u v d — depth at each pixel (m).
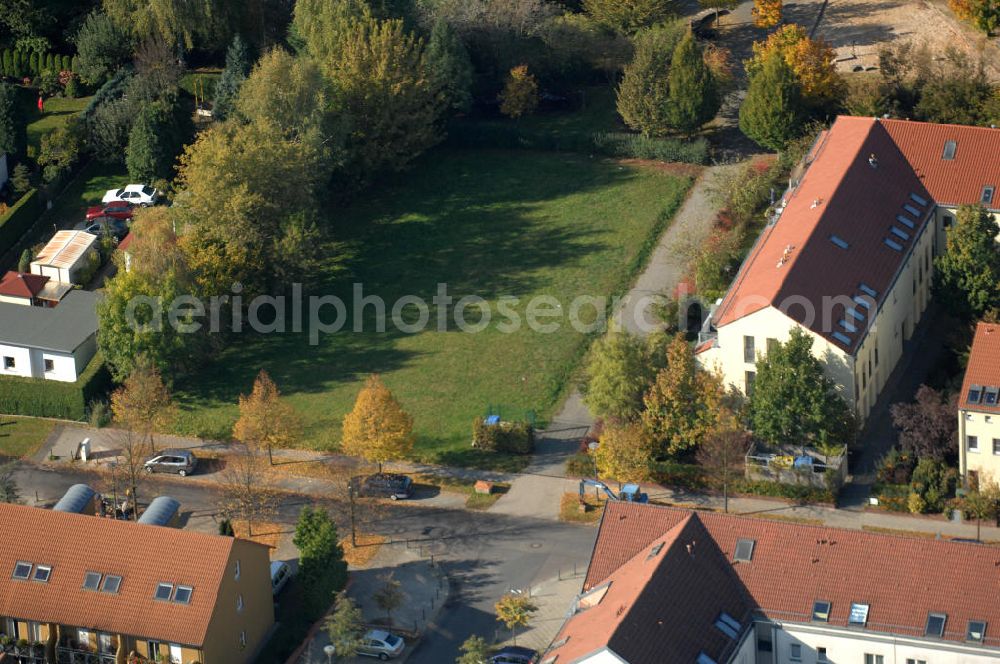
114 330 178.00
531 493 164.62
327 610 150.12
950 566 134.25
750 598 136.38
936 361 176.75
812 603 135.25
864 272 171.75
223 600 142.00
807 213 176.88
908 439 162.50
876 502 159.12
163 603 141.38
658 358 167.00
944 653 132.38
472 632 147.75
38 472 171.25
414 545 158.88
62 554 145.12
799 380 160.75
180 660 140.88
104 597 142.62
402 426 163.12
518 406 176.25
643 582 132.38
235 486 160.62
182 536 144.12
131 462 162.12
